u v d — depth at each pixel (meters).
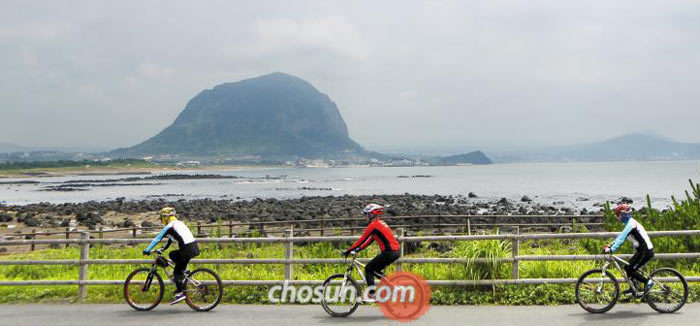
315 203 57.09
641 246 8.03
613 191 84.75
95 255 15.36
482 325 7.45
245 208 53.03
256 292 9.49
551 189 93.25
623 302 8.73
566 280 9.12
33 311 8.68
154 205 60.66
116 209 56.31
